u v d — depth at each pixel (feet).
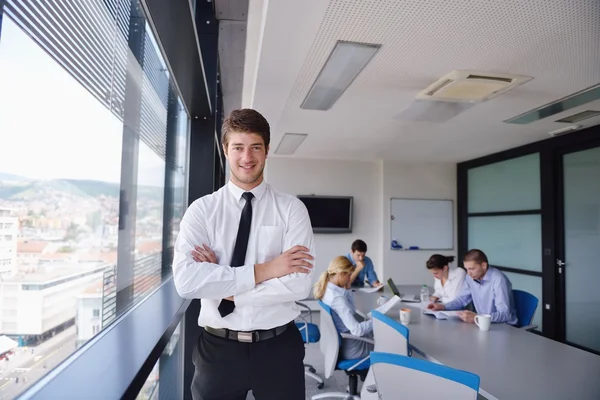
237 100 14.76
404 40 7.43
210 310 4.26
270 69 9.02
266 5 6.46
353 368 9.07
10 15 2.05
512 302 10.61
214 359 4.19
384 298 11.43
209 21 8.18
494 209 19.70
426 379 4.80
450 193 22.61
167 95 6.86
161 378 6.68
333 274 9.86
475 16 6.53
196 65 5.56
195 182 8.39
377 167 22.44
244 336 4.18
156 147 6.14
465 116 12.64
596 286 14.17
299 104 11.73
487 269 10.61
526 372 6.10
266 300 3.99
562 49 7.68
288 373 4.26
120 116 4.16
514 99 10.80
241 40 9.57
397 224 21.90
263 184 4.60
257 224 4.43
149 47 5.28
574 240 15.16
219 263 4.33
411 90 10.20
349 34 7.24
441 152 19.36
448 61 8.32
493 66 8.53
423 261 22.03
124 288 4.53
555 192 15.96
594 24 6.72
